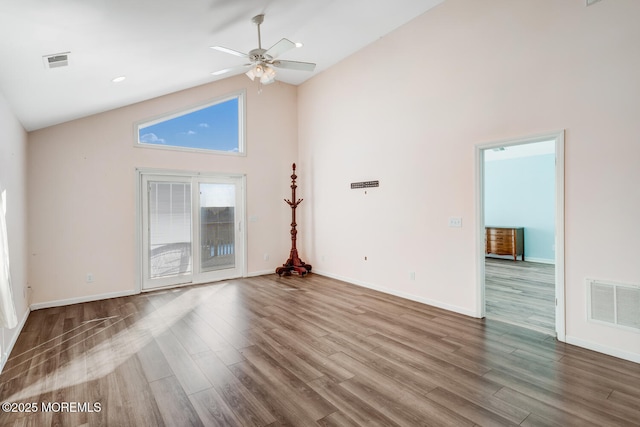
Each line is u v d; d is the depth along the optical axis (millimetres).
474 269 3725
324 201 5969
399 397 2189
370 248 5062
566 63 2979
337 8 3947
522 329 3375
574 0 2920
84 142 4559
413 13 4191
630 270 2660
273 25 3854
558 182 3033
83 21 2238
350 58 5328
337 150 5645
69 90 3420
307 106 6367
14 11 1892
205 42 3582
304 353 2865
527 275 6039
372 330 3385
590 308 2873
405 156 4473
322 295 4734
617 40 2691
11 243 3225
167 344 3082
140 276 4969
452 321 3619
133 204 4910
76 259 4492
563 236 3014
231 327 3502
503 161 8070
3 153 2945
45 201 4289
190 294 4848
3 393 2293
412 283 4430
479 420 1942
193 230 5496
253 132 6090
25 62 2527
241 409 2078
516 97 3324
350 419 1968
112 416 2020
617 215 2717
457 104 3844
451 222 3941
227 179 5859
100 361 2756
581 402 2113
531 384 2330
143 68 3621
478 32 3629
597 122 2807
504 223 8086
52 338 3258
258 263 6176
